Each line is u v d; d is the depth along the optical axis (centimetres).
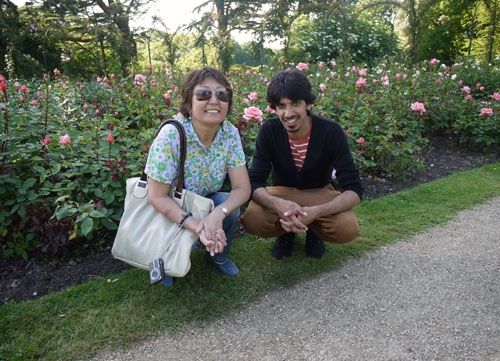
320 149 243
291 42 1238
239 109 414
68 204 265
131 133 347
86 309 219
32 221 278
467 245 296
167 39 1286
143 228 209
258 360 187
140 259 206
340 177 246
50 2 1477
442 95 583
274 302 230
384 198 379
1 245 272
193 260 265
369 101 472
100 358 187
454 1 1344
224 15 1427
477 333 204
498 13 1264
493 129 534
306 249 276
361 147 408
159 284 240
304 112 227
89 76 1345
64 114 375
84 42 1512
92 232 282
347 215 242
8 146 277
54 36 1377
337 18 1230
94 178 278
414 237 308
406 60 1062
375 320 216
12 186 267
